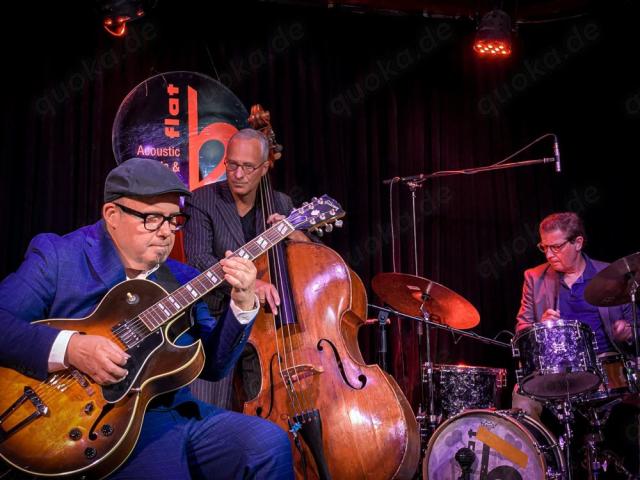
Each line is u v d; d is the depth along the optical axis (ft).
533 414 14.83
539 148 19.53
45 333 6.82
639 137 19.02
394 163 18.48
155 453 7.06
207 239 11.04
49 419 6.73
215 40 17.34
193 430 7.47
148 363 7.09
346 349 10.01
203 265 10.64
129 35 16.49
